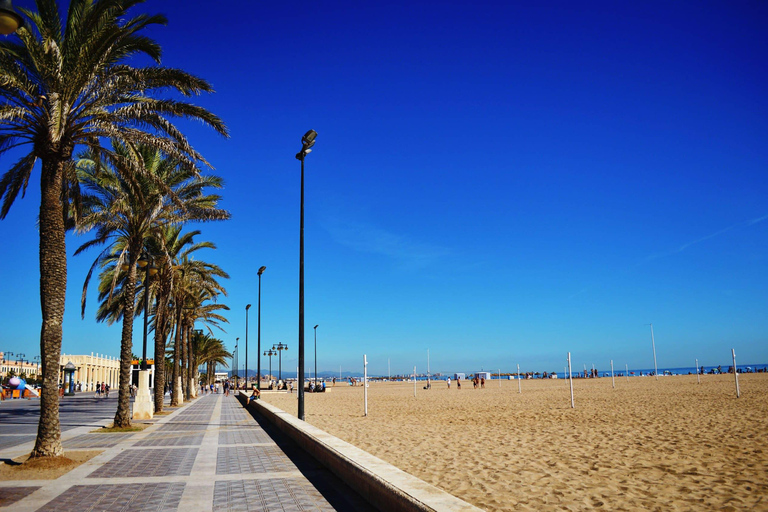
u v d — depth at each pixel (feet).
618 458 36.22
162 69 41.52
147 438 47.26
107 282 80.02
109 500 23.03
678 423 55.93
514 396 129.08
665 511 22.97
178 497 23.44
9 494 24.34
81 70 36.01
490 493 26.58
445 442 46.75
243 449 39.11
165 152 43.06
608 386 174.70
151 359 178.09
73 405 113.19
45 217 35.24
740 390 114.93
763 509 22.93
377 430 58.03
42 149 35.73
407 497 16.34
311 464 31.76
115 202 56.29
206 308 141.38
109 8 35.76
